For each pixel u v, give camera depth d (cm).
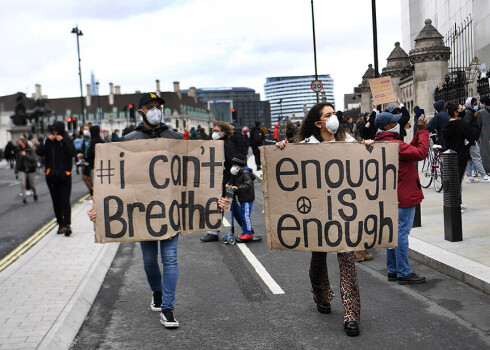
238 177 856
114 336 456
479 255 630
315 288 486
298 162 450
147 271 493
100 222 460
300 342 421
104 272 689
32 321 473
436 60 1997
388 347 404
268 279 622
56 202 937
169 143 463
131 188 460
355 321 431
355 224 451
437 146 1179
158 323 484
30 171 1598
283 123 5622
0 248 882
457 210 706
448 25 3128
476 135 1023
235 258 746
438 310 484
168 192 461
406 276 573
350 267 448
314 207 450
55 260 729
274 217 457
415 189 560
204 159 480
